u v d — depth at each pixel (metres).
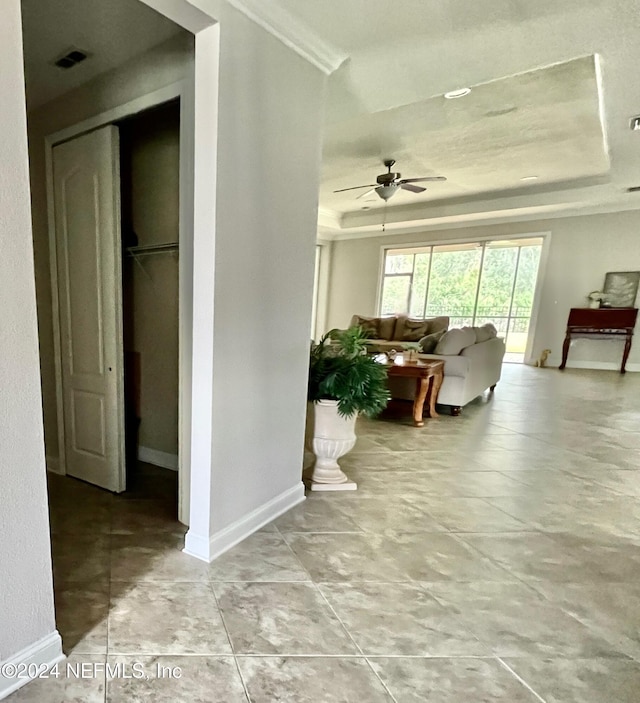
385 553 2.08
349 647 1.50
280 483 2.41
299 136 2.14
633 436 4.06
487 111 3.83
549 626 1.64
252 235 1.95
